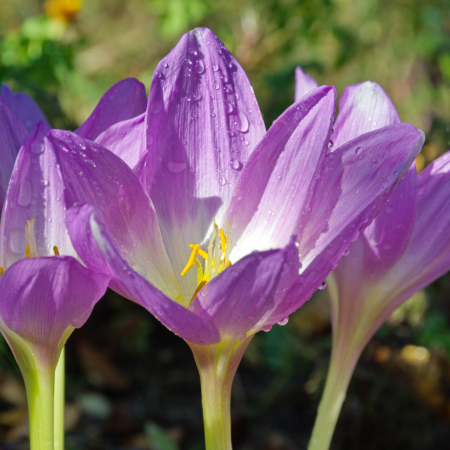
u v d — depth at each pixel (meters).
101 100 0.30
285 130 0.29
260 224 0.30
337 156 0.28
